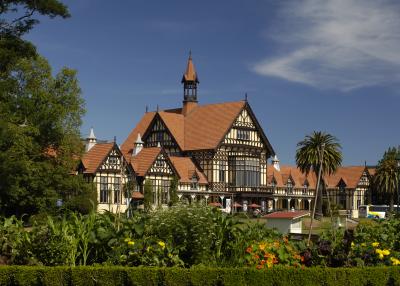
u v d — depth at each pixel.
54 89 54.56
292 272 12.84
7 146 46.69
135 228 13.84
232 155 82.44
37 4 32.84
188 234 13.91
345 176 107.81
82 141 58.12
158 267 12.73
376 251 14.41
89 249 13.83
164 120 84.50
